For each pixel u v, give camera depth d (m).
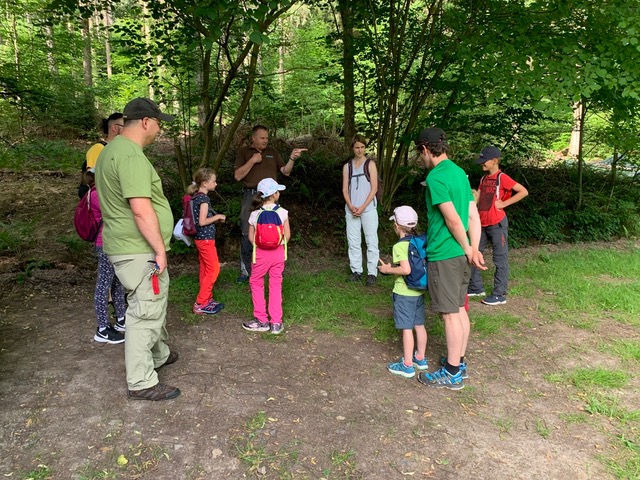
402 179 7.46
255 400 2.91
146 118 2.68
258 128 5.00
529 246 7.63
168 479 2.22
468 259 2.97
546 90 5.04
